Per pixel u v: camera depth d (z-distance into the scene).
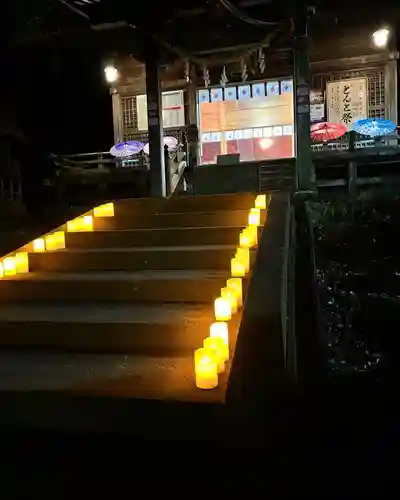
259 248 4.77
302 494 2.81
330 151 11.70
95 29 11.07
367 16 10.70
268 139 14.59
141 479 2.86
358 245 7.71
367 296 6.80
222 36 9.80
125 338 4.06
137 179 12.98
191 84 14.66
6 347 4.31
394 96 13.20
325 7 9.90
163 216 6.94
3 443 3.23
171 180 11.83
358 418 4.03
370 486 2.99
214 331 3.58
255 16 9.54
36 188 13.12
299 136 9.81
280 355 3.33
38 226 9.75
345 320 6.48
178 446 2.93
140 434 2.99
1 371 3.71
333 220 8.34
